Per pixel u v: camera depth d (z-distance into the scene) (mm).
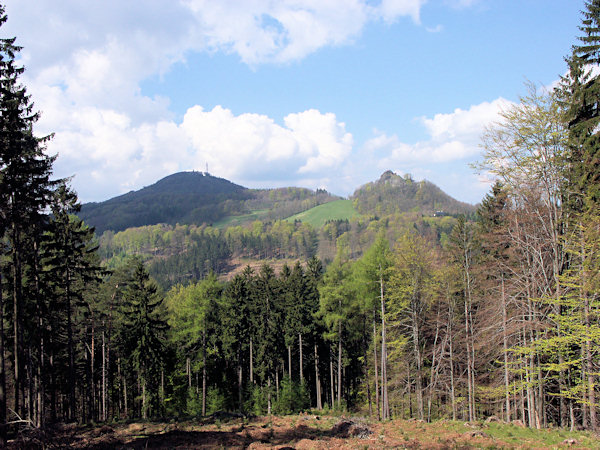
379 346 37000
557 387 24578
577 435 18281
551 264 22094
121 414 47844
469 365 27812
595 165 20016
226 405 48031
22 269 27438
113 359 48438
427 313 31062
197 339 38969
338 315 35750
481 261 28469
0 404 18141
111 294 43125
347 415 32781
